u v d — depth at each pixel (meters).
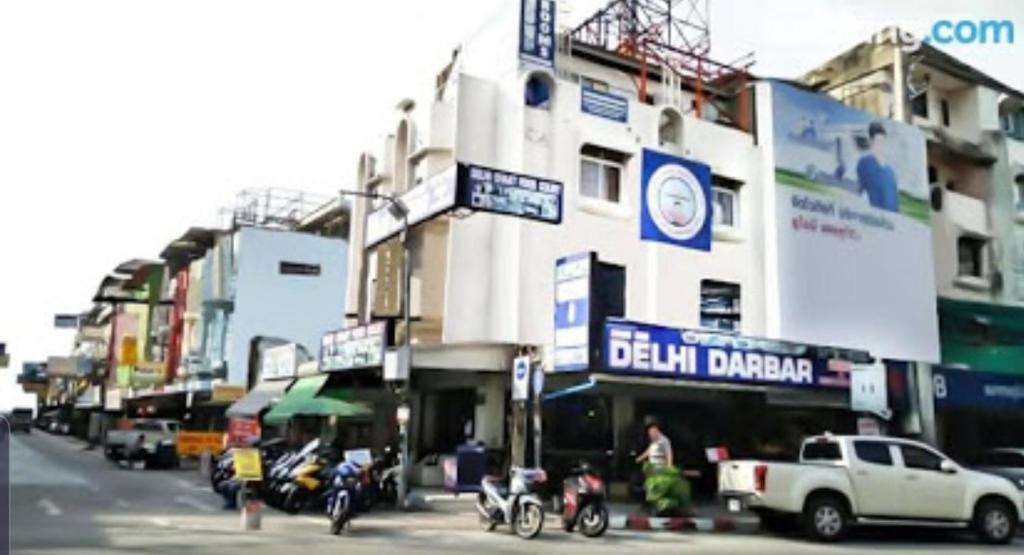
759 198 23.72
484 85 21.19
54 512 15.31
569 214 21.08
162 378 46.38
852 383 21.25
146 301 54.06
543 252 20.62
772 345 19.89
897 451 15.26
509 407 20.44
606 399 21.36
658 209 21.92
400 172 23.59
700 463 21.92
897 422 23.45
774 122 23.83
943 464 15.33
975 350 27.14
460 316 19.88
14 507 15.85
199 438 29.53
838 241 24.14
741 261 23.22
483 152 20.89
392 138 24.66
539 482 14.24
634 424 21.44
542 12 21.64
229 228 41.69
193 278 44.97
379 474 17.80
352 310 26.53
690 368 18.42
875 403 21.75
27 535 12.26
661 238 21.86
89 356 69.12
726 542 14.11
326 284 40.56
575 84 21.84
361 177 26.91
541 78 21.44
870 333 24.06
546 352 18.50
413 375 21.86
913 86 28.14
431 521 15.70
